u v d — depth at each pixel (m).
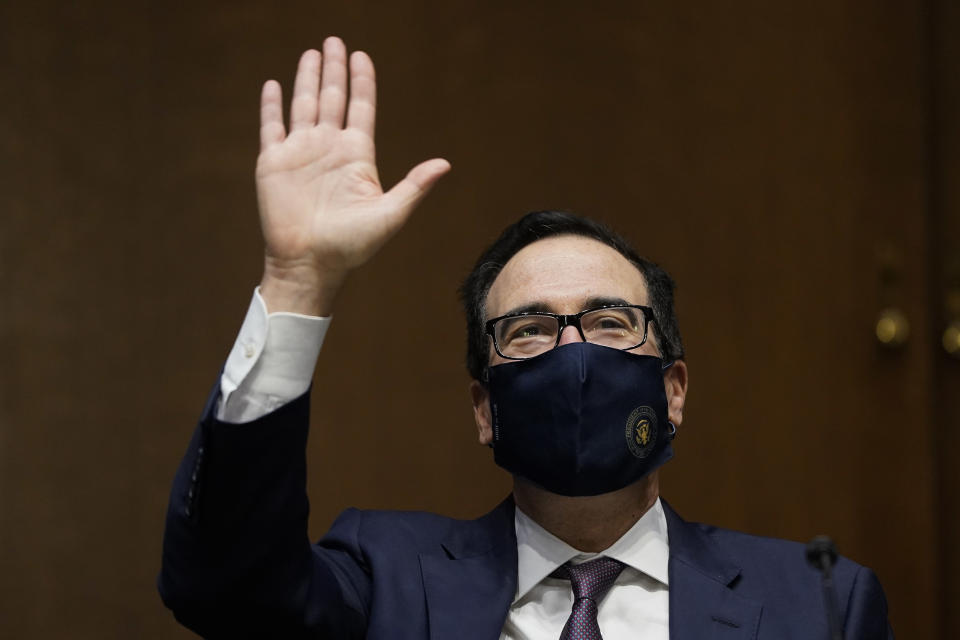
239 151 8.71
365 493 8.52
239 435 3.51
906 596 8.33
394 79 8.82
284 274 3.63
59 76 8.73
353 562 4.28
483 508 8.47
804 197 8.68
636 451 4.07
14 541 8.35
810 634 3.98
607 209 8.71
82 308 8.57
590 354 4.04
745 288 8.65
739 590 4.14
